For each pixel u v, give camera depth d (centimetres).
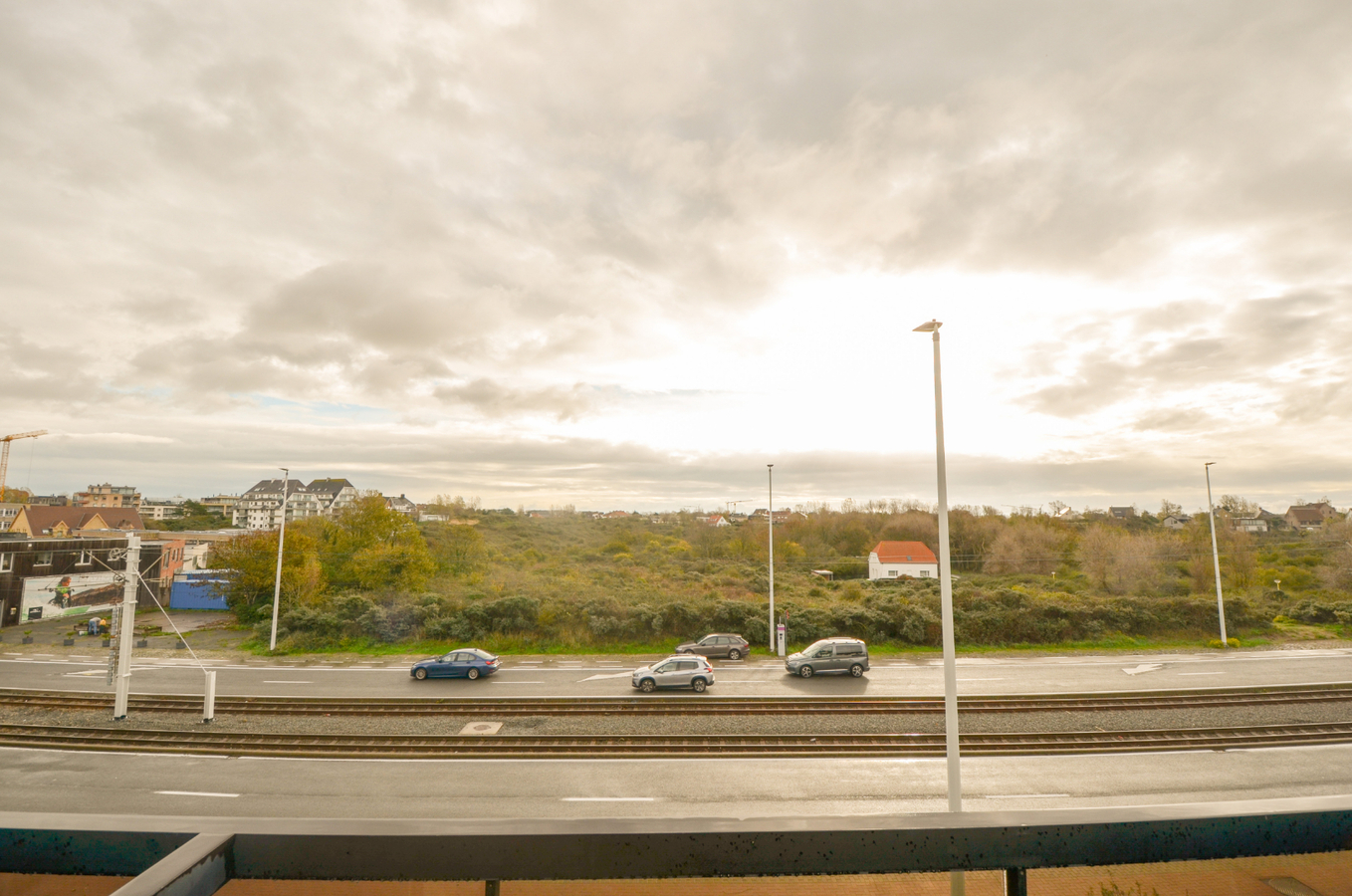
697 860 140
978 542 6706
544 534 7188
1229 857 148
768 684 2422
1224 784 1491
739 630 3177
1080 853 145
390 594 3588
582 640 3083
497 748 1694
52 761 1605
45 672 2608
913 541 6297
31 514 6378
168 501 16462
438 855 135
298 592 3509
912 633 3122
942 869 143
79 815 132
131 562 1981
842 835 143
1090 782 1504
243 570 3662
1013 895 149
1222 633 3136
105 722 1912
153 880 105
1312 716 1972
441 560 4575
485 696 2253
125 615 1962
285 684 2412
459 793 1433
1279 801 152
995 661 2831
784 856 143
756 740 1742
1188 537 5225
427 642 3073
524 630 3128
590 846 139
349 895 198
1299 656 2909
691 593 3875
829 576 5628
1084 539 5312
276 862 132
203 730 1827
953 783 1118
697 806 1385
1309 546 6019
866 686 2383
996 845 144
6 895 190
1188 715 1970
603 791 1445
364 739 1733
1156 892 226
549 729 1861
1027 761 1627
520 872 137
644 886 223
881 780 1514
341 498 13350
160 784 1473
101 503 15388
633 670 2648
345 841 134
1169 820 147
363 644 3030
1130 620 3319
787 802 1397
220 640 3250
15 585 3803
